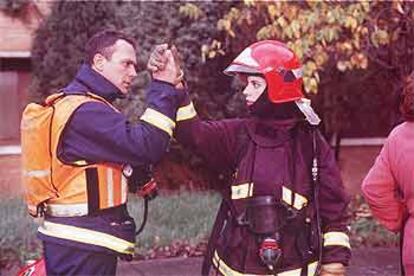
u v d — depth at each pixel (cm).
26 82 1498
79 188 467
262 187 476
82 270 468
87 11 1405
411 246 492
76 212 468
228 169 493
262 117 488
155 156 464
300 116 490
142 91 1309
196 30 1355
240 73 489
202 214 1239
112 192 471
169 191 1422
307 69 1067
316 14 1049
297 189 477
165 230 1148
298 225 477
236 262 481
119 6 1390
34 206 479
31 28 1483
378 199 504
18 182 1477
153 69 470
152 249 1098
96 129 461
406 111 491
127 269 1023
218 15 1362
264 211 472
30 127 471
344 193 490
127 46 479
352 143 1614
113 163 470
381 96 1473
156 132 461
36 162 470
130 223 487
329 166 488
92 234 468
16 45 1481
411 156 485
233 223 484
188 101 484
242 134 488
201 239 1136
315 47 1070
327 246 486
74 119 463
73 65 1414
